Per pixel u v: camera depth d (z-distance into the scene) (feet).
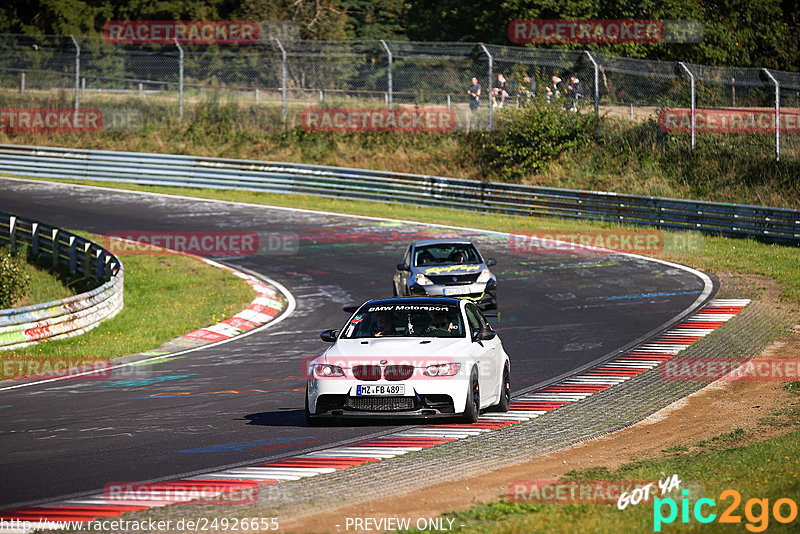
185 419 134.41
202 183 472.85
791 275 274.57
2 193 449.06
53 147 497.05
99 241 354.33
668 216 362.12
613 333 209.15
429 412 119.14
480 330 130.72
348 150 509.76
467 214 414.21
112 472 101.40
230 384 166.81
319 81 572.10
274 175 460.96
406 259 248.73
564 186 442.09
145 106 563.89
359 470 100.48
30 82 603.67
